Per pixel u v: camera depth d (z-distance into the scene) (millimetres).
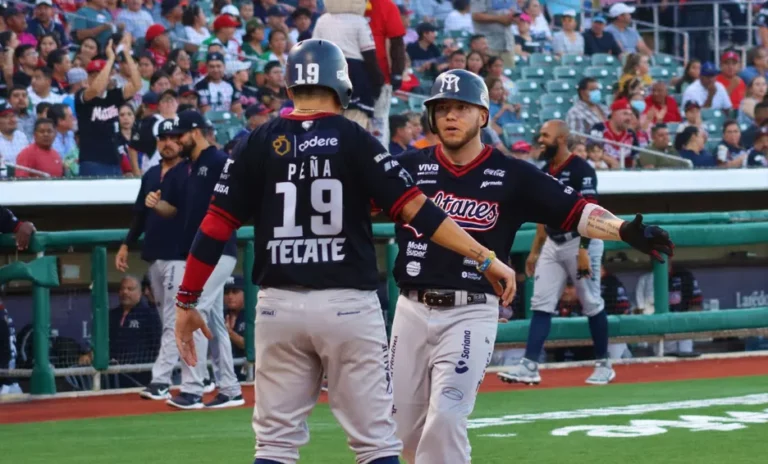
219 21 34219
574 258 23016
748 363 29000
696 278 30828
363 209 9664
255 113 31359
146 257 21594
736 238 28719
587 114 36750
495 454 15906
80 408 21891
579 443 16828
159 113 29672
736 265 31562
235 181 9766
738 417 19453
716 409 20469
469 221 11484
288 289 9523
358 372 9555
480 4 40000
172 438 17766
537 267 23469
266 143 9688
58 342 24234
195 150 20391
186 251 20703
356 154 9523
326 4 24922
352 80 24875
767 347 31797
